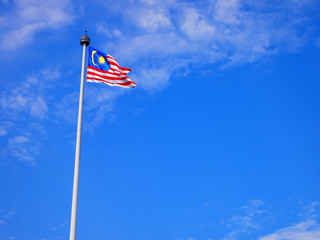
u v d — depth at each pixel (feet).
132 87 90.22
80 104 80.38
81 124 78.13
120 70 90.68
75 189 70.95
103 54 90.99
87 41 87.76
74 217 68.54
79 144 75.82
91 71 88.58
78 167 73.31
